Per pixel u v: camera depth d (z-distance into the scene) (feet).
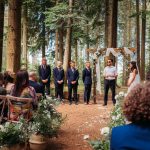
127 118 7.19
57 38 88.53
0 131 20.93
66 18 73.00
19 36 42.50
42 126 22.21
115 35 69.72
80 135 27.99
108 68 46.44
